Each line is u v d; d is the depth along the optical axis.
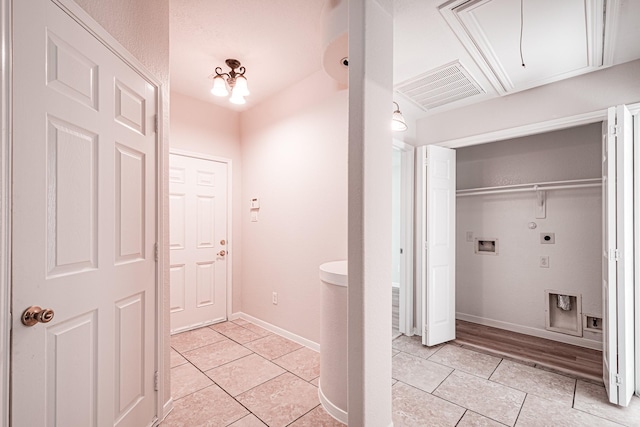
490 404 2.02
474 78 2.50
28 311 1.01
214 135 3.59
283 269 3.21
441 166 3.12
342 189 2.66
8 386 0.96
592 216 3.01
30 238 1.03
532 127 2.66
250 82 3.07
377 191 1.60
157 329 1.76
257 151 3.59
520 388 2.21
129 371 1.52
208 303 3.53
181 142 3.31
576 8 1.70
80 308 1.22
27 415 1.01
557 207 3.21
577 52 2.12
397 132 3.07
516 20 1.81
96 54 1.31
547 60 2.22
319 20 2.13
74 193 1.21
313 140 2.91
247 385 2.21
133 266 1.56
